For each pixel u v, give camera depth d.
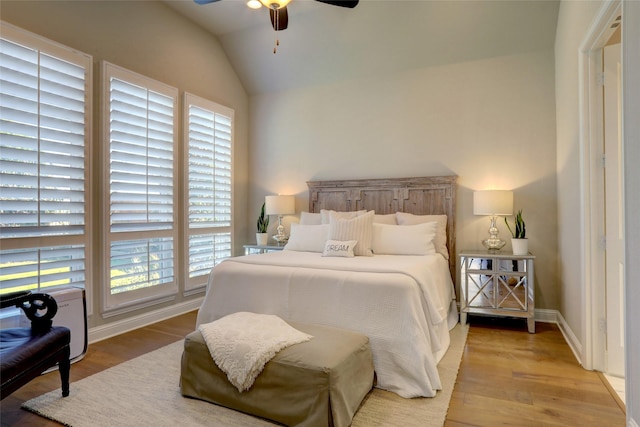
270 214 4.88
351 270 2.65
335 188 4.68
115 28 3.38
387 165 4.48
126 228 3.45
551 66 3.80
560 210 3.57
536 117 3.85
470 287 3.64
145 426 1.88
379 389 2.29
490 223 4.00
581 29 2.69
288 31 4.35
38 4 2.80
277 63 4.75
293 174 5.00
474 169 4.09
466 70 4.12
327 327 2.32
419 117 4.33
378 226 3.85
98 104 3.22
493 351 2.94
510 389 2.29
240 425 1.89
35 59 2.75
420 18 3.89
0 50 2.56
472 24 3.82
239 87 5.08
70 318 2.71
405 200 4.32
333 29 4.21
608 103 2.54
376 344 2.34
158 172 3.76
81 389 2.28
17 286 2.62
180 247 4.07
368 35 4.17
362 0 3.82
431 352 2.38
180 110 4.07
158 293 3.78
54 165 2.86
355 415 2.00
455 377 2.45
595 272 2.57
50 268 2.83
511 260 3.52
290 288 2.69
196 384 2.14
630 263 1.72
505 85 3.97
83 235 3.08
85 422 1.92
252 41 4.57
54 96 2.85
